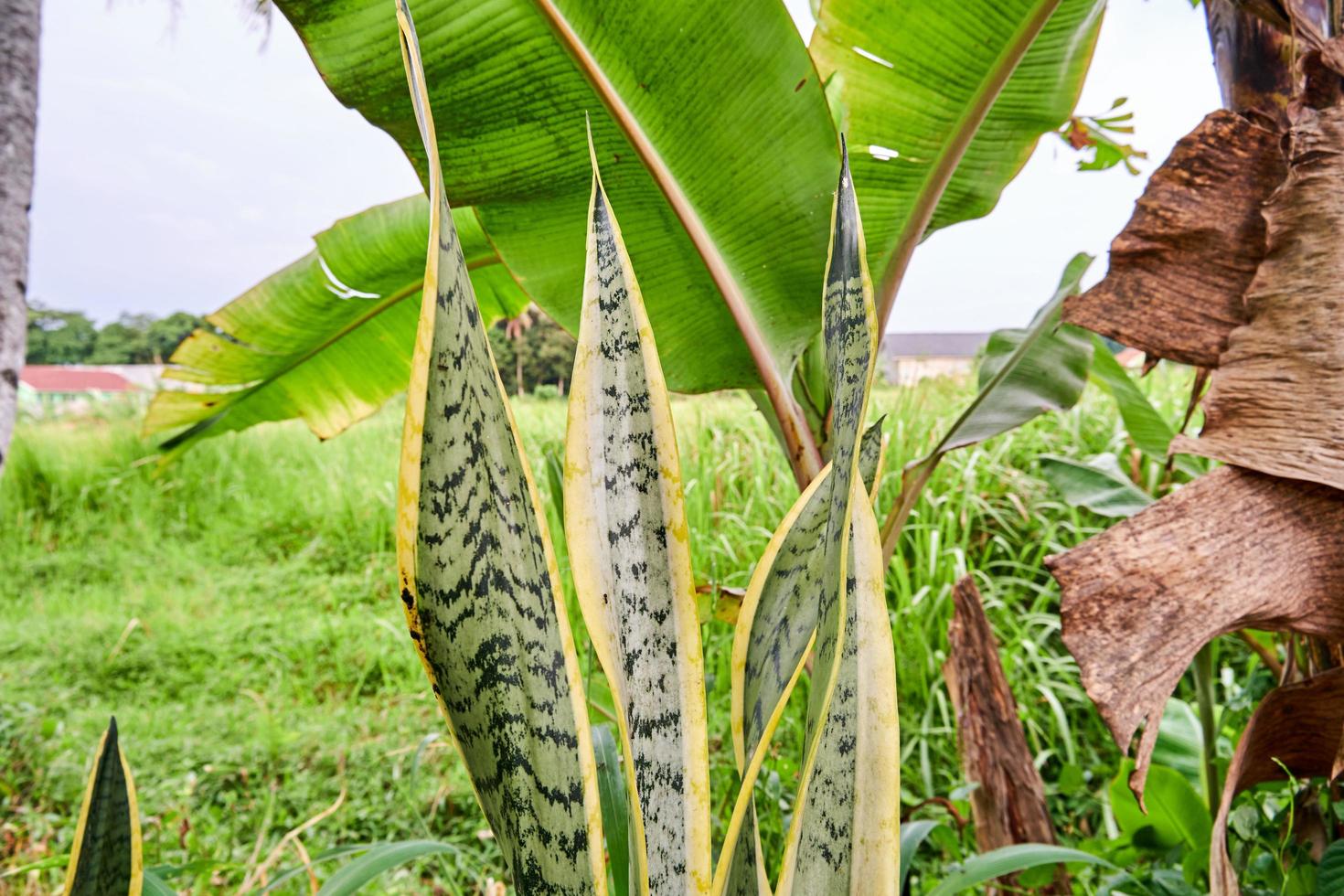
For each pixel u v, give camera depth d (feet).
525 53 2.89
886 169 3.61
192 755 8.85
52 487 17.43
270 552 15.74
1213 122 2.61
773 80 3.01
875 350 1.62
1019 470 10.51
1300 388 2.29
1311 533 2.26
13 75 6.79
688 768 1.72
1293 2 2.79
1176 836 4.34
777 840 5.40
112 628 12.26
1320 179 2.38
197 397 6.15
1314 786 3.16
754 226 3.26
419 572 1.29
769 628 1.98
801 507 1.93
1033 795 4.41
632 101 3.02
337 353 6.11
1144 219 2.61
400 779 8.02
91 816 1.47
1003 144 3.89
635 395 1.75
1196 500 2.29
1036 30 3.30
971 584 4.56
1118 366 5.54
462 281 1.33
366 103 2.91
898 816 1.85
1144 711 2.05
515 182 3.18
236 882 6.59
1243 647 7.55
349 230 4.97
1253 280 2.47
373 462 17.97
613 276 1.76
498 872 6.66
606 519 1.74
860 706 1.91
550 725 1.43
